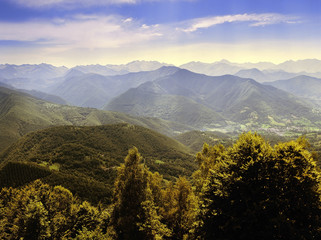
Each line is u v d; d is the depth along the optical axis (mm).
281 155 20312
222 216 19297
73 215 47062
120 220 29922
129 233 29250
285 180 18891
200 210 21188
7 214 43375
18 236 34156
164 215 41750
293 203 18000
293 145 20422
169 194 50625
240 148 21797
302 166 19188
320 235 16797
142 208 30922
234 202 19109
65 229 42094
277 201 17953
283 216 16797
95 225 45156
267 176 19297
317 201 17781
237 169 20781
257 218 17703
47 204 47406
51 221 40094
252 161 19531
